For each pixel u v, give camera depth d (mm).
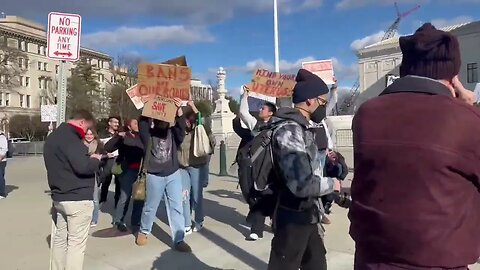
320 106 3699
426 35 2164
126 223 8555
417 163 1971
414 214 1958
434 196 1939
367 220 2115
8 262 6289
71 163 4875
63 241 5230
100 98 72125
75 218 5000
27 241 7457
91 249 6754
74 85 68812
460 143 1942
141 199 6895
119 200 7977
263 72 6863
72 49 5789
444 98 2051
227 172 17875
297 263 3617
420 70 2174
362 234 2154
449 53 2131
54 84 85750
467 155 1937
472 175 1957
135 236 7508
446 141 1947
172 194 6695
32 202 11641
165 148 6680
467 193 1967
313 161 3410
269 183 3541
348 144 31438
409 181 1986
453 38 2139
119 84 70375
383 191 2055
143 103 6422
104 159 7418
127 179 7887
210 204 10320
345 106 74500
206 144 7551
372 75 76562
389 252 2035
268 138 3508
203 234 7516
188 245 6629
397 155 2021
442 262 1922
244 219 8633
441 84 2129
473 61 60406
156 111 6340
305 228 3551
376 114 2164
